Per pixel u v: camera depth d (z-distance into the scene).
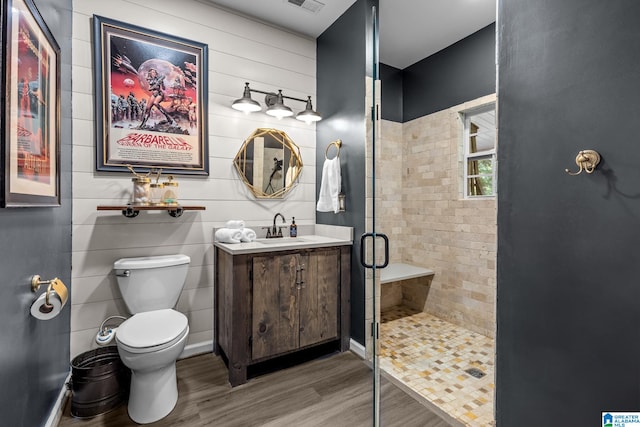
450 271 2.94
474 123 2.87
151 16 2.12
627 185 0.89
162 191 2.09
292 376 1.98
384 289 3.35
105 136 1.97
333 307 2.28
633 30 0.87
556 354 1.07
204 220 2.32
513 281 1.21
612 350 0.93
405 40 2.87
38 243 1.31
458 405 1.70
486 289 2.63
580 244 1.00
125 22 2.03
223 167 2.40
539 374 1.12
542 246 1.11
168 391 1.61
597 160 0.94
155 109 2.12
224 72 2.40
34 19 1.22
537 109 1.12
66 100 1.77
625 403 0.90
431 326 2.85
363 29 2.26
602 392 0.95
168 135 2.17
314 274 2.19
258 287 1.97
